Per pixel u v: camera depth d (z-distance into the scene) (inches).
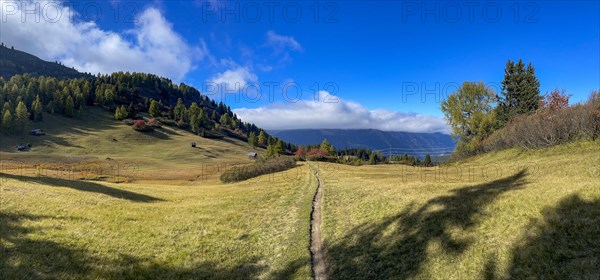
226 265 614.5
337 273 534.9
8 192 971.9
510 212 544.7
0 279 444.1
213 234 809.5
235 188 1791.3
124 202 1141.7
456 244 498.9
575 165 886.4
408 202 794.2
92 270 527.8
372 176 1760.6
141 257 618.5
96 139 6722.4
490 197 662.5
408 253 529.7
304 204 1115.9
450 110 2436.0
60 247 595.5
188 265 606.9
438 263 465.7
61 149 5831.7
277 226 865.5
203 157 6441.9
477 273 411.8
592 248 381.4
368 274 504.4
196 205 1201.4
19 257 518.0
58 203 941.8
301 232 773.9
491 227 514.0
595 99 1250.0
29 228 672.4
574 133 1289.4
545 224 459.2
